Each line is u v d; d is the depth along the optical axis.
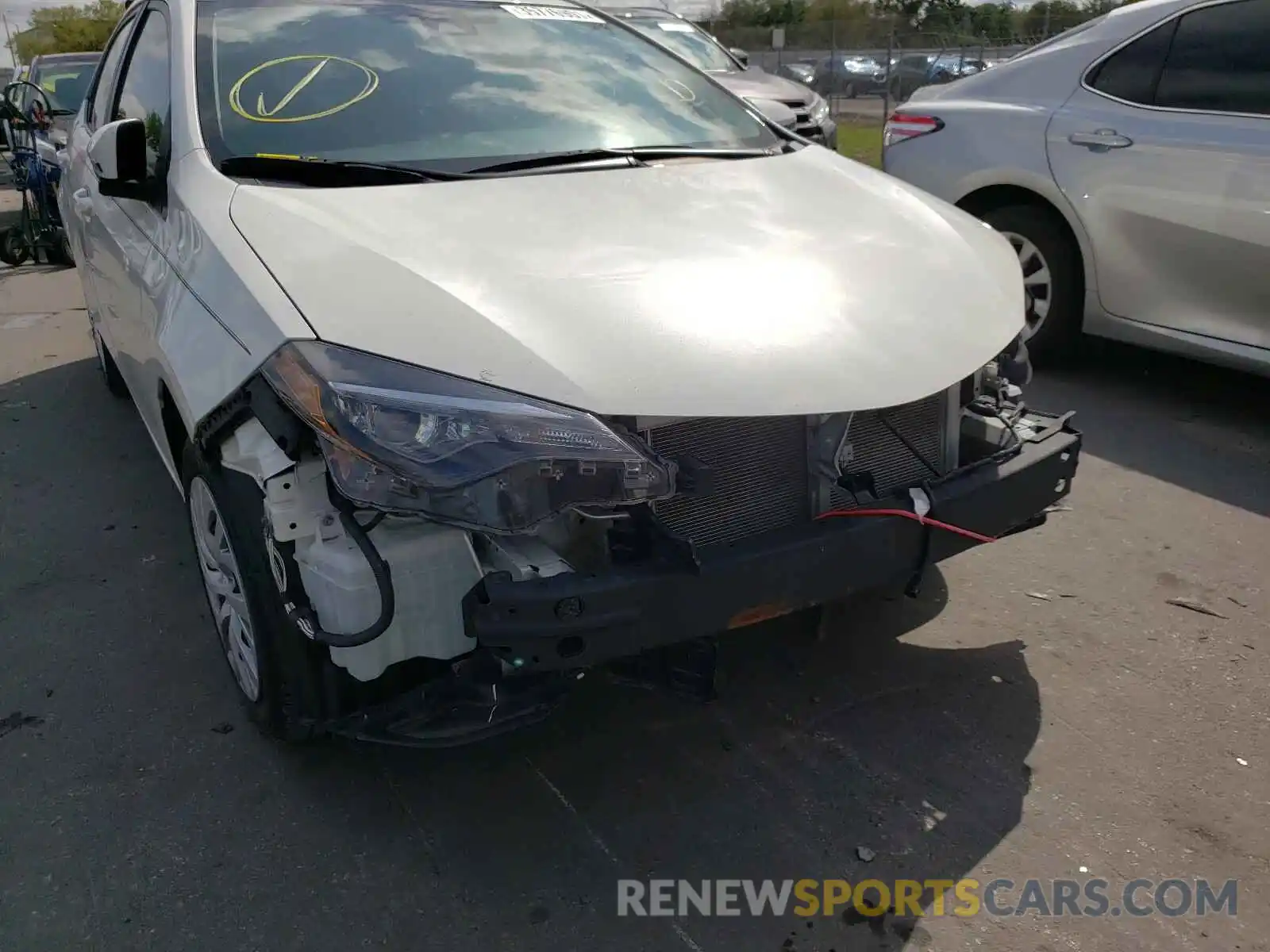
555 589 1.99
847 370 2.21
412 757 2.64
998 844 2.34
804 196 2.91
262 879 2.28
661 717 2.77
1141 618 3.17
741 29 27.36
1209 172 4.26
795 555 2.19
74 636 3.22
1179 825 2.38
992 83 5.21
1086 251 4.77
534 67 3.38
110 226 3.50
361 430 1.94
